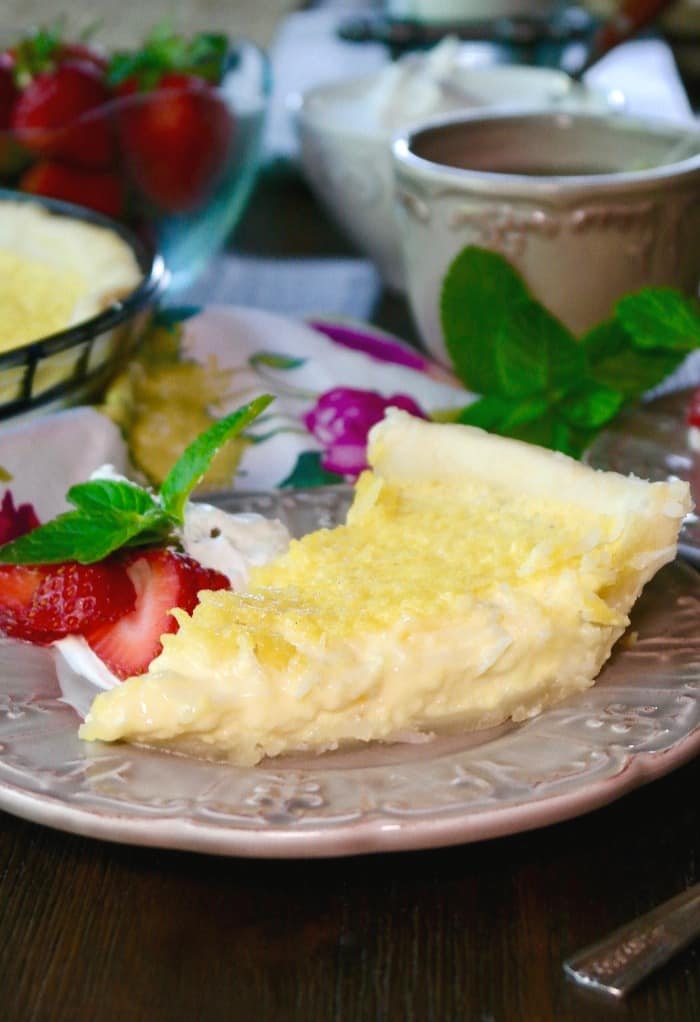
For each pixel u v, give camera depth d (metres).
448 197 0.81
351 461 0.79
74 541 0.68
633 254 0.81
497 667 0.66
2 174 0.94
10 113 0.94
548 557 0.67
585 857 0.65
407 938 0.61
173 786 0.63
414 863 0.65
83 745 0.65
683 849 0.65
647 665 0.67
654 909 0.61
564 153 0.87
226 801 0.61
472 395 0.82
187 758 0.65
